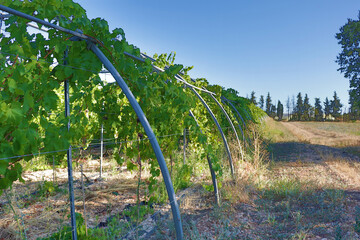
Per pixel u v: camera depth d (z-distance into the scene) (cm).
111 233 310
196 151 671
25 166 586
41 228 322
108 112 450
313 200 473
